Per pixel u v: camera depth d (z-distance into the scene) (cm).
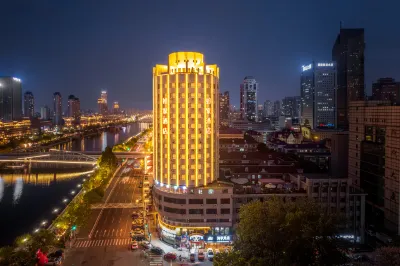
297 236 12062
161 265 16062
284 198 18588
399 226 17288
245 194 18575
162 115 19538
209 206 18475
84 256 16975
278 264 11675
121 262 16338
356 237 18425
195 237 18162
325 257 12081
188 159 19150
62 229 19225
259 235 12350
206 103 19388
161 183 19575
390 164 18062
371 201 19862
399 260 10662
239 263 11994
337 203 18450
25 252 14988
